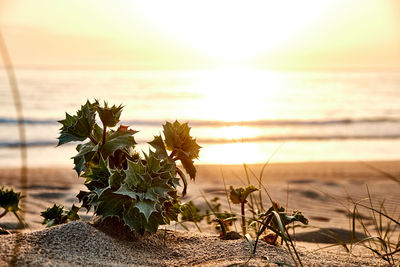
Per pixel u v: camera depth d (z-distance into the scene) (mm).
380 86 59656
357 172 11047
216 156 13344
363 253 2949
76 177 9883
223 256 2223
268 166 11641
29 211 5113
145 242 2357
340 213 6207
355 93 47656
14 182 9031
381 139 19125
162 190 2256
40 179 9539
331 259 2355
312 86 61094
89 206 2414
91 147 2367
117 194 2248
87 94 40562
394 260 2520
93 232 2260
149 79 73500
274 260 2143
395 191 8102
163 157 2457
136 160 2502
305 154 15375
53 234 2164
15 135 18516
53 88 45938
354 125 23703
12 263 1790
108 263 1990
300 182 9367
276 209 2430
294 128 22359
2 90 41000
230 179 9594
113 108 2389
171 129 2527
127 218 2238
